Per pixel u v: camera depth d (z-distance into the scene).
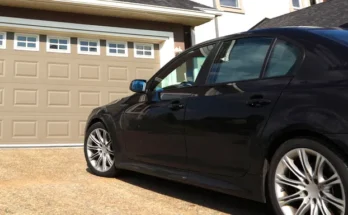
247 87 3.22
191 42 9.37
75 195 3.98
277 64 3.14
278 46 3.22
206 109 3.45
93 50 8.30
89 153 5.09
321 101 2.66
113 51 8.51
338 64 2.76
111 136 4.71
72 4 7.59
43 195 3.94
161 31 8.95
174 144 3.75
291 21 10.66
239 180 3.17
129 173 4.93
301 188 2.75
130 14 8.33
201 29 10.77
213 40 3.90
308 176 2.71
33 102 7.60
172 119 3.77
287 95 2.88
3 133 7.31
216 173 3.35
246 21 11.85
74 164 5.77
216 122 3.32
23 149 7.07
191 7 8.90
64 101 7.87
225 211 3.52
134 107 4.40
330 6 10.57
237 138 3.14
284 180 2.85
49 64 7.83
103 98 8.24
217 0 11.34
